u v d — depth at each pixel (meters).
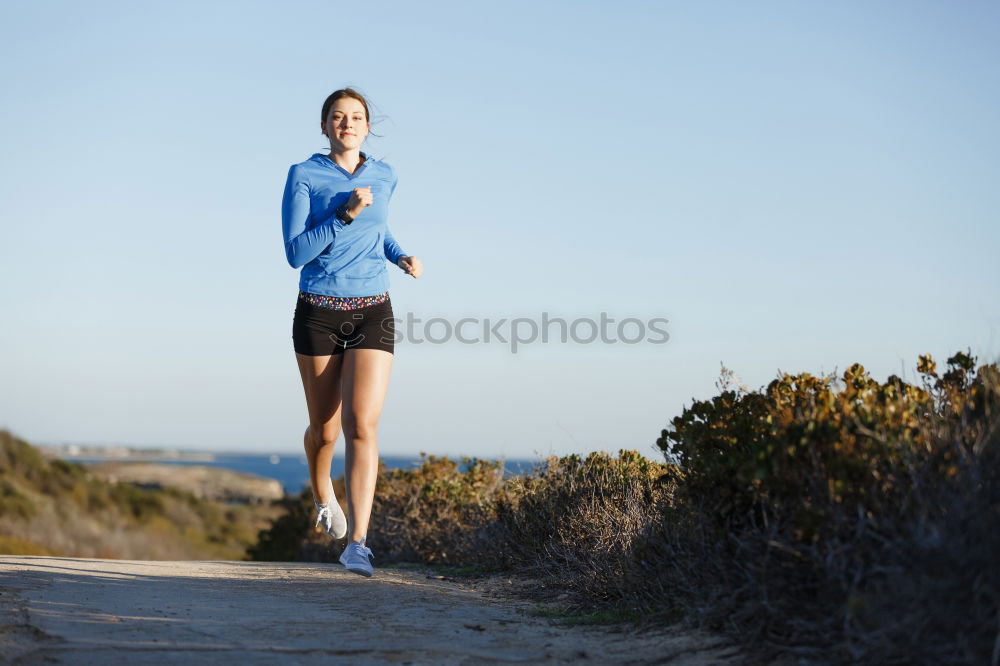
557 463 9.21
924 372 5.65
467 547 9.95
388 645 4.79
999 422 4.50
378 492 12.32
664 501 6.80
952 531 3.91
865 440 4.75
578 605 6.45
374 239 7.23
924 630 3.79
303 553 16.47
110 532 36.78
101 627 4.94
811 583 4.50
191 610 5.65
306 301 7.13
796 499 4.73
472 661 4.47
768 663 4.25
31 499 35.16
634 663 4.48
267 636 4.93
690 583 5.37
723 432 5.67
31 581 6.46
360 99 7.32
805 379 5.70
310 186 7.18
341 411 7.14
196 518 48.12
